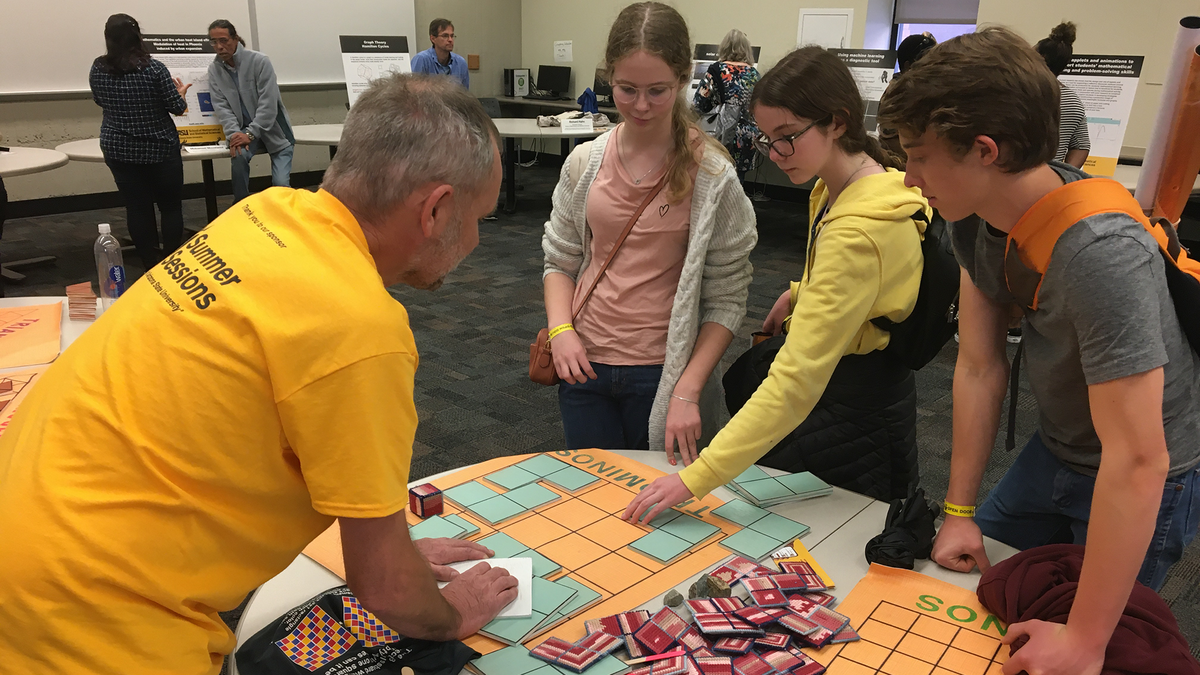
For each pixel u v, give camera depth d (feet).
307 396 2.45
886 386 4.78
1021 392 11.06
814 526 4.22
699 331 5.73
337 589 3.50
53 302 7.23
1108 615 2.81
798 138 4.15
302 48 24.82
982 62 2.71
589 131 20.95
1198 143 4.35
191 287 2.56
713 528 4.16
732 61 19.83
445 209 2.75
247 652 3.17
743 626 3.24
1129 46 16.84
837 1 22.62
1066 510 3.98
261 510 2.65
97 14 20.54
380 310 2.57
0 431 4.62
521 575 3.69
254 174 25.04
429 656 3.12
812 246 5.05
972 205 3.02
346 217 2.70
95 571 2.40
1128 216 2.83
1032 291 3.23
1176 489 3.50
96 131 21.29
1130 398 2.71
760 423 4.09
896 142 4.41
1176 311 3.15
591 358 5.93
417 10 27.68
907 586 3.63
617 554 3.92
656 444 5.60
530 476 4.75
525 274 17.40
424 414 10.77
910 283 4.24
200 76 16.71
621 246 5.70
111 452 2.45
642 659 3.13
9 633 2.41
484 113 2.87
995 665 3.12
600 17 28.14
